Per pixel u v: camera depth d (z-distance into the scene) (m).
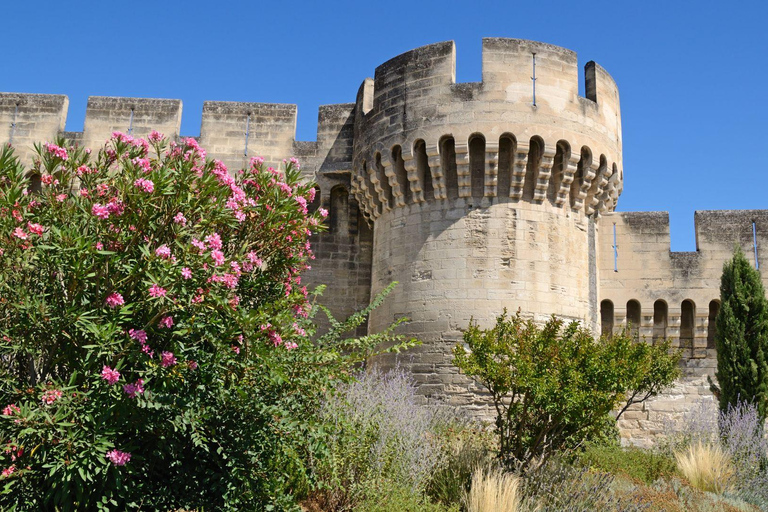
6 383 7.56
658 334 21.84
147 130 22.30
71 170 8.66
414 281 17.91
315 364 8.88
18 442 7.15
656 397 21.42
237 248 9.51
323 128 22.45
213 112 22.61
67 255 7.49
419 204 18.36
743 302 19.95
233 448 8.50
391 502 10.12
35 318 7.46
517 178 17.53
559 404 11.80
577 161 17.94
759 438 16.97
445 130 17.67
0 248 7.61
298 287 10.07
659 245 21.86
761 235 21.80
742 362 19.56
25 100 22.36
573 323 12.84
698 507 12.64
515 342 12.80
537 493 11.48
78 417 7.32
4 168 7.93
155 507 8.18
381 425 11.29
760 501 14.28
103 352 7.41
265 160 22.28
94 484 7.68
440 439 13.09
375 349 18.61
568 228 18.33
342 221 22.19
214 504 8.55
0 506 7.28
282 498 8.82
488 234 17.52
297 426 8.70
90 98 22.47
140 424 7.82
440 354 17.08
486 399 16.62
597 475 12.70
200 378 8.13
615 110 19.92
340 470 10.46
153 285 7.51
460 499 11.09
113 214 7.98
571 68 18.41
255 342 7.97
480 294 17.17
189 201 8.36
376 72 19.56
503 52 18.02
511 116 17.52
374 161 18.95
